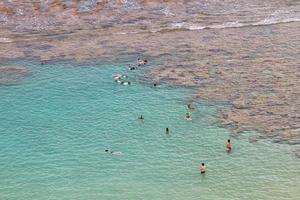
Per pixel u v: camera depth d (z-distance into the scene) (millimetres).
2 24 120312
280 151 71438
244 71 95875
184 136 76000
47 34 116688
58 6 125625
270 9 126562
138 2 128000
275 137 74875
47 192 63312
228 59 101250
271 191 63156
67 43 112312
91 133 77062
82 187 64250
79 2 127250
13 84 93875
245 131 76750
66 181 65562
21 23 120812
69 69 99938
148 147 73188
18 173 67375
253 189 63625
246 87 89875
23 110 84438
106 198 62031
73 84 93500
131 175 66688
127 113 82812
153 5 127500
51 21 121562
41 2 126812
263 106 83438
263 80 92062
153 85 92312
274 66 97250
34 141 75062
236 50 105250
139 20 121938
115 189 63812
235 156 70562
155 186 64438
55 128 78625
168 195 62688
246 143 73625
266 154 70812
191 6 127875
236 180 65438
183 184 64875
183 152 71875
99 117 81688
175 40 112062
